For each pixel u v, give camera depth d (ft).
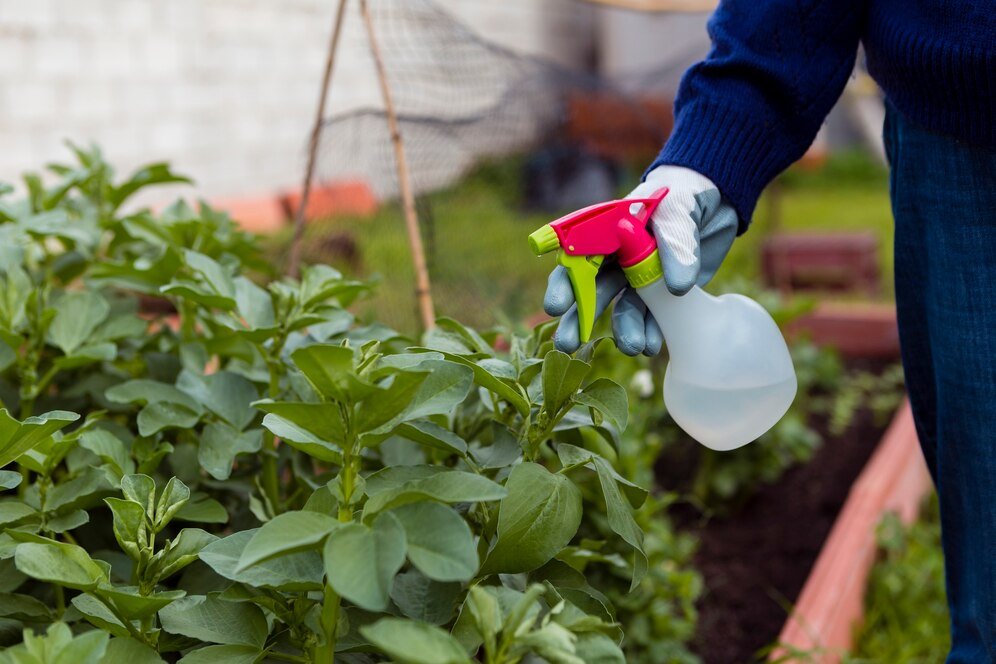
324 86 6.56
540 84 13.47
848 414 11.55
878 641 7.09
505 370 3.60
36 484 3.75
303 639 3.21
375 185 8.38
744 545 8.59
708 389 3.83
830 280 17.21
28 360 4.51
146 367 5.20
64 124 15.44
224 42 18.88
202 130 18.53
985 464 4.20
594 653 2.80
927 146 4.27
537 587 2.64
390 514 2.68
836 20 4.33
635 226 3.68
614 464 5.38
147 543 3.23
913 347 4.67
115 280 5.08
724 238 4.21
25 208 5.62
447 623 3.34
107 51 16.20
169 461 4.35
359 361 3.00
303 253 8.25
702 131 4.15
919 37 4.01
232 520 4.33
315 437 3.05
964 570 4.48
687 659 6.23
